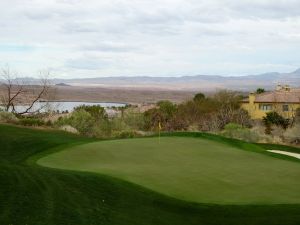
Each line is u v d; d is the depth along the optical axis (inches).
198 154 742.5
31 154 741.3
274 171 629.3
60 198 426.0
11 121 1352.1
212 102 2460.6
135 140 871.1
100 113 1889.8
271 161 708.7
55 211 388.2
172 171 605.9
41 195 426.6
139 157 701.3
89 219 383.6
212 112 2177.7
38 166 608.4
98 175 533.6
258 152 790.5
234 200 481.4
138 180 548.1
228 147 821.2
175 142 850.1
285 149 1027.3
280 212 449.1
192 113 2203.5
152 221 409.7
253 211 450.0
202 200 478.6
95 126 1547.7
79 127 1472.7
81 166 625.0
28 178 478.3
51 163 648.4
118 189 487.8
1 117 1365.7
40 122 1411.2
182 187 526.0
